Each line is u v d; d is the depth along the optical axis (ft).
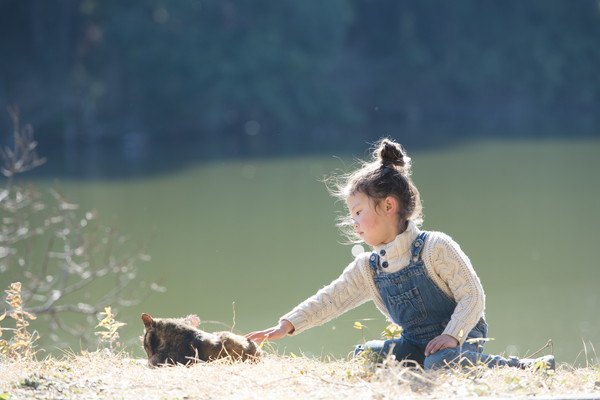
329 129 179.22
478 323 16.03
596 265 64.18
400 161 16.01
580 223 80.23
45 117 152.46
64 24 164.04
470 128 179.93
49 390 13.55
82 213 84.07
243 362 15.81
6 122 150.41
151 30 165.68
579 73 215.92
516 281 60.18
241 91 168.86
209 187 105.60
